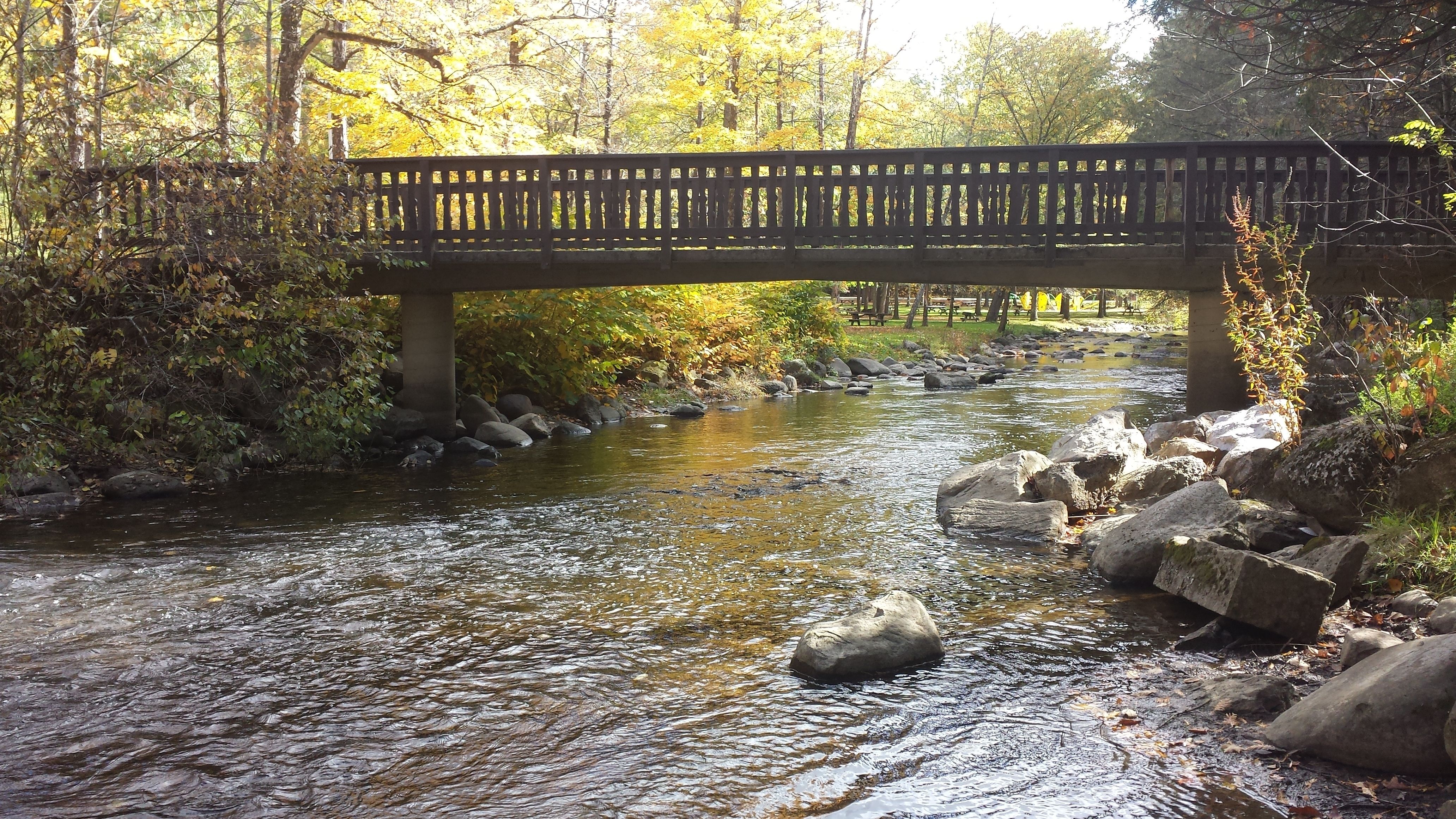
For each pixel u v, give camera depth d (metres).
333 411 11.44
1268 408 10.13
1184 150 12.19
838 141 38.22
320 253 11.75
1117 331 50.88
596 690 4.96
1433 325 11.58
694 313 20.75
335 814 3.74
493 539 8.19
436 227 13.38
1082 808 3.67
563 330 16.20
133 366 10.81
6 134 11.37
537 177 19.03
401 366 14.52
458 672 5.23
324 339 12.80
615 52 27.80
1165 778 3.89
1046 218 12.70
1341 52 11.67
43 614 6.21
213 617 6.15
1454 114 11.34
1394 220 10.92
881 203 12.80
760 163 12.86
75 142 11.74
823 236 12.92
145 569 7.26
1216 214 12.27
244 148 12.66
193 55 21.17
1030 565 7.21
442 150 18.56
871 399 20.20
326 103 19.30
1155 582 6.44
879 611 5.45
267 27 16.05
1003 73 43.16
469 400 14.81
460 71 18.28
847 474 11.10
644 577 7.02
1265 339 7.98
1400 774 3.79
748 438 14.32
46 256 10.57
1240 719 4.39
